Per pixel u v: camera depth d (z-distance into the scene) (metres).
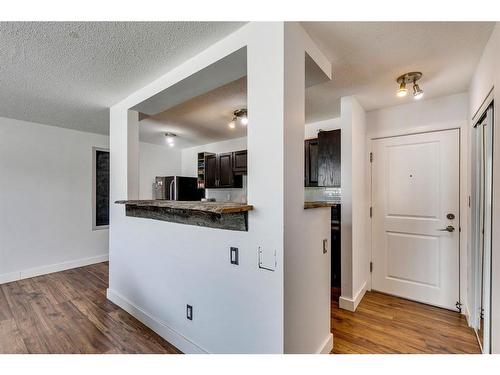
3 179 3.35
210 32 1.51
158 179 5.22
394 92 2.44
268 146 1.34
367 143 3.03
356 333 2.11
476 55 1.77
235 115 3.17
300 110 1.44
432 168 2.63
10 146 3.40
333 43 1.62
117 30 1.47
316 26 1.45
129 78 2.11
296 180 1.41
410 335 2.08
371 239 3.01
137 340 2.03
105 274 3.69
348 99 2.56
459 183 2.48
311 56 1.57
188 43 1.62
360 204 2.84
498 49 1.40
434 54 1.75
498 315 1.36
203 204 1.62
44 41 1.57
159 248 2.13
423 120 2.66
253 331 1.43
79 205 4.09
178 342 1.91
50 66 1.90
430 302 2.63
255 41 1.41
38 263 3.64
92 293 2.99
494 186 1.43
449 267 2.53
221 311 1.61
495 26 1.43
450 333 2.11
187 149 5.79
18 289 3.11
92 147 4.25
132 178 2.59
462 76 2.11
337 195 3.38
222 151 4.99
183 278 1.89
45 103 2.71
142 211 2.33
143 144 5.13
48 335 2.10
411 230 2.75
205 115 3.24
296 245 1.42
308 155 3.32
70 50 1.68
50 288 3.14
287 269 1.33
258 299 1.40
